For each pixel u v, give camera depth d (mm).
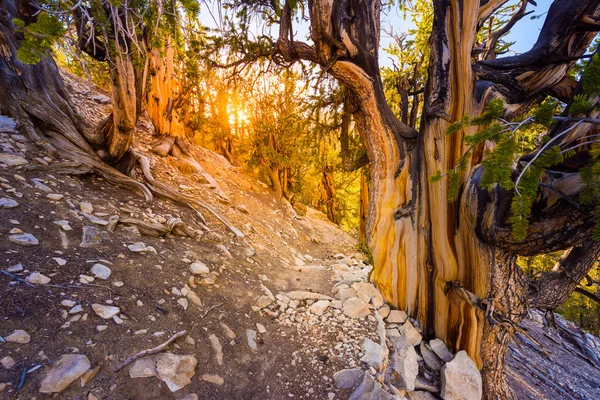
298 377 2852
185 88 8672
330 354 3217
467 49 3689
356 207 17781
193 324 2898
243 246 5934
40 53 1430
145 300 2807
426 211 4148
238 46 4598
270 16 4492
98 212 3928
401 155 4492
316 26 3920
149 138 8648
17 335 1848
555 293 4012
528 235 2824
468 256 3770
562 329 10578
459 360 3625
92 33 2062
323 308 4160
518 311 3705
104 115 8227
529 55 3498
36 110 4652
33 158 4094
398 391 2932
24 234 2705
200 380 2396
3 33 4551
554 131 2668
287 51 4266
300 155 11016
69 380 1771
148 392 2039
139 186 5277
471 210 3486
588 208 2250
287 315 3967
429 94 4102
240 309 3660
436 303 4141
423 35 6023
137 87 4738
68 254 2828
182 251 4273
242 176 11461
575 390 6523
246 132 13047
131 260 3293
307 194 16594
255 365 2883
